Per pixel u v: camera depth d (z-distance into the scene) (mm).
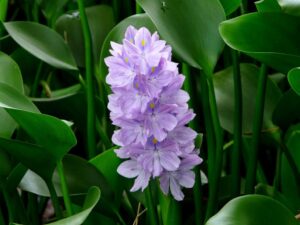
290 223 350
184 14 409
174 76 353
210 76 407
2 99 375
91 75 505
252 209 350
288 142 507
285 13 406
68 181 449
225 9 450
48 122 368
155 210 415
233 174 468
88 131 513
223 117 504
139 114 353
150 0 406
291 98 446
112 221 470
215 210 443
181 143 369
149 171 367
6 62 474
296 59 380
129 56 348
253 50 397
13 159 440
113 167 452
